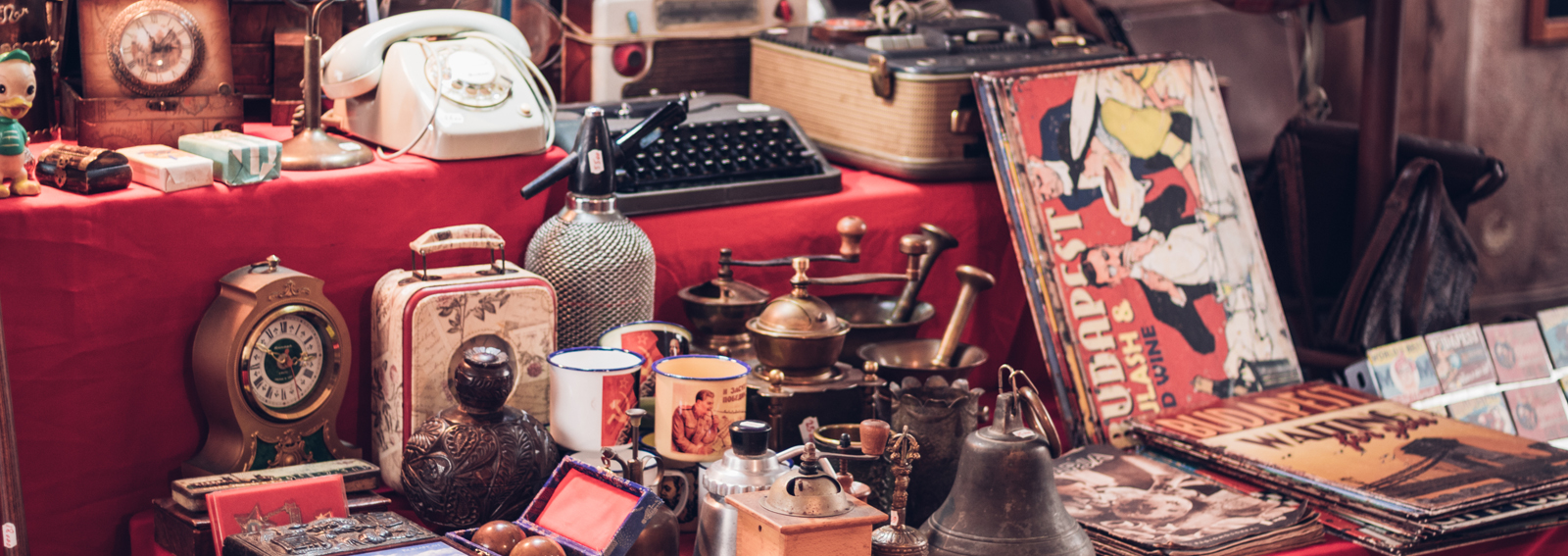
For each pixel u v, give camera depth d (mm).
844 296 2562
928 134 2689
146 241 1979
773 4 3086
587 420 2002
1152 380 2562
